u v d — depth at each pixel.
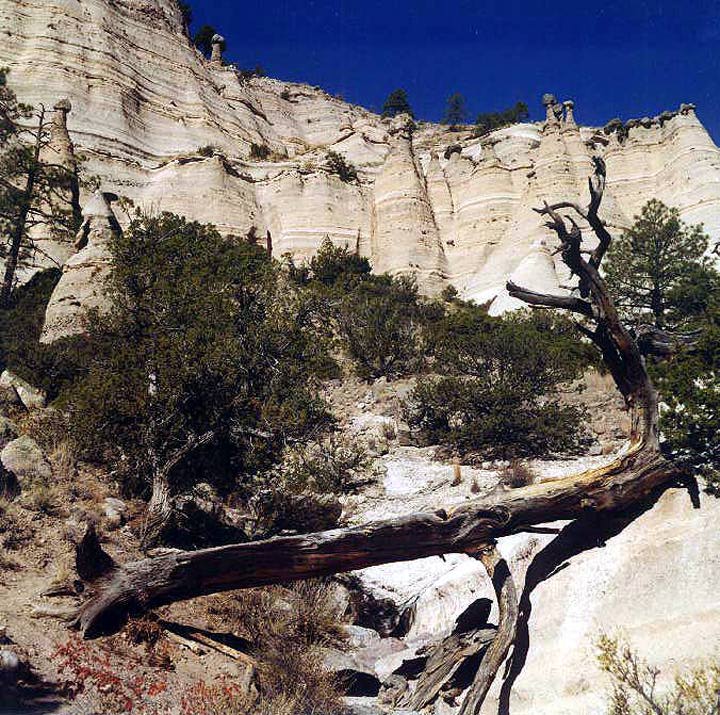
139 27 67.81
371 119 94.44
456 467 19.23
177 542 12.16
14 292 37.19
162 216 33.53
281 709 7.61
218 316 17.64
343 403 25.53
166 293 17.69
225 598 10.39
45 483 12.13
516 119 95.31
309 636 10.12
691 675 6.84
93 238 28.48
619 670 6.58
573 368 24.72
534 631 8.61
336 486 18.34
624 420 22.41
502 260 51.97
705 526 8.20
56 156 48.81
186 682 8.03
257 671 8.39
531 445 21.31
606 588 8.35
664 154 57.69
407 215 55.91
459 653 8.91
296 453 15.98
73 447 13.39
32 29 59.28
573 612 8.42
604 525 9.29
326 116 88.31
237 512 14.90
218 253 28.33
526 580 9.31
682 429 9.63
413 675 9.40
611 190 57.09
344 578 12.88
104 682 7.43
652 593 8.03
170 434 12.80
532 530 9.39
